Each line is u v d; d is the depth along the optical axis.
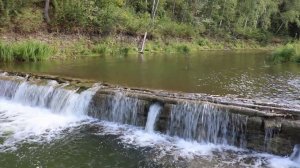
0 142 10.63
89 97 13.12
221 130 10.78
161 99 11.79
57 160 9.55
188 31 42.94
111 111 12.70
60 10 27.64
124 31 32.84
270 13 61.25
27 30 24.89
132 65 21.95
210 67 22.56
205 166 9.32
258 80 17.67
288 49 28.42
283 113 10.46
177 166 9.33
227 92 14.37
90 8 29.58
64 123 12.54
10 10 24.77
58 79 15.35
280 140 9.86
